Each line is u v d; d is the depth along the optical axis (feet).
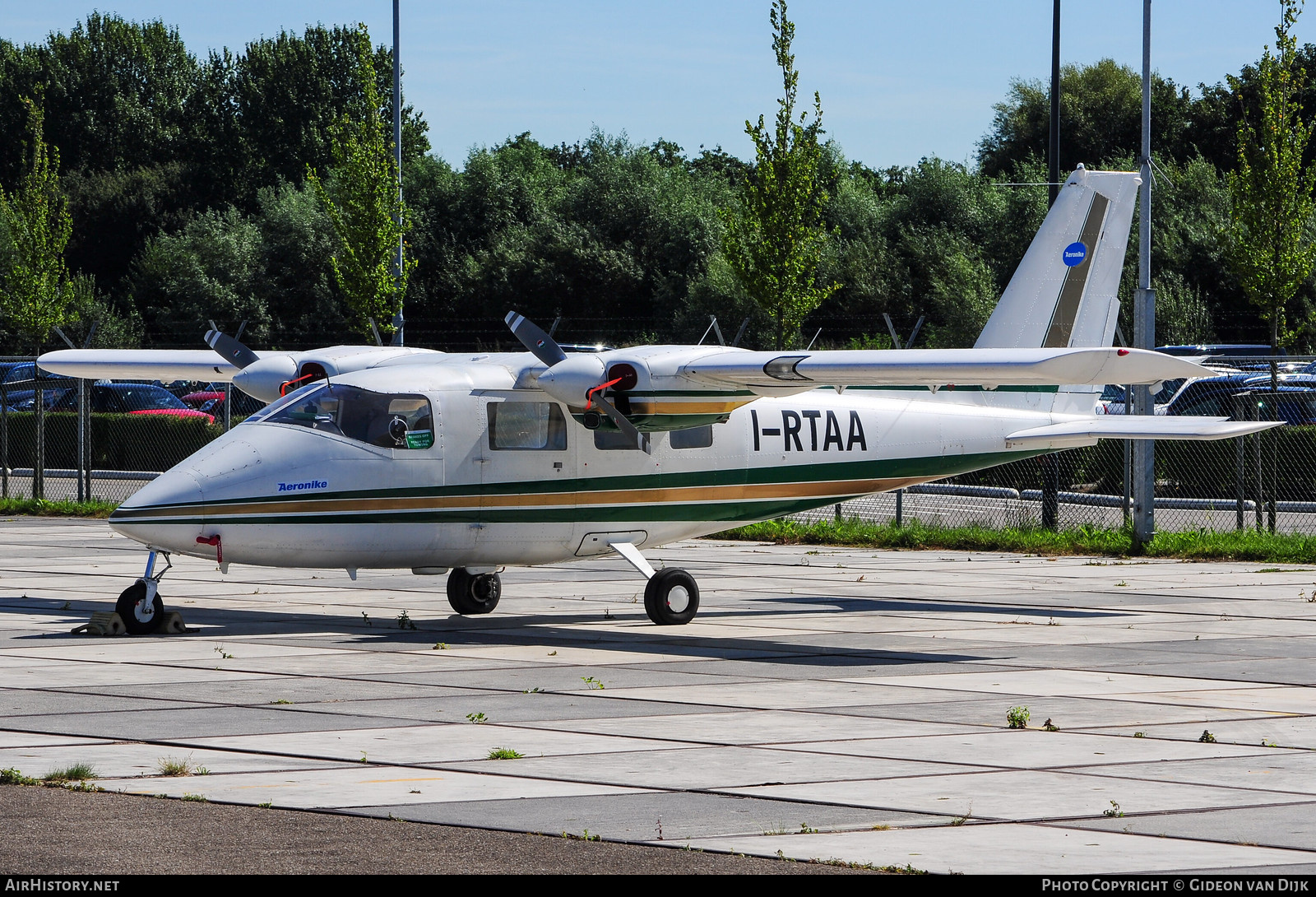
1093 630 171.12
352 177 360.28
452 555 169.89
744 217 328.70
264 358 190.19
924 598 202.49
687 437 181.47
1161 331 525.34
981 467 203.21
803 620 180.45
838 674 139.13
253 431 162.71
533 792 90.68
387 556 165.78
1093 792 91.35
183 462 160.66
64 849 76.74
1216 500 335.26
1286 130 350.43
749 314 595.88
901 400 198.49
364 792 89.97
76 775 93.25
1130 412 269.85
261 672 137.08
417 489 164.45
